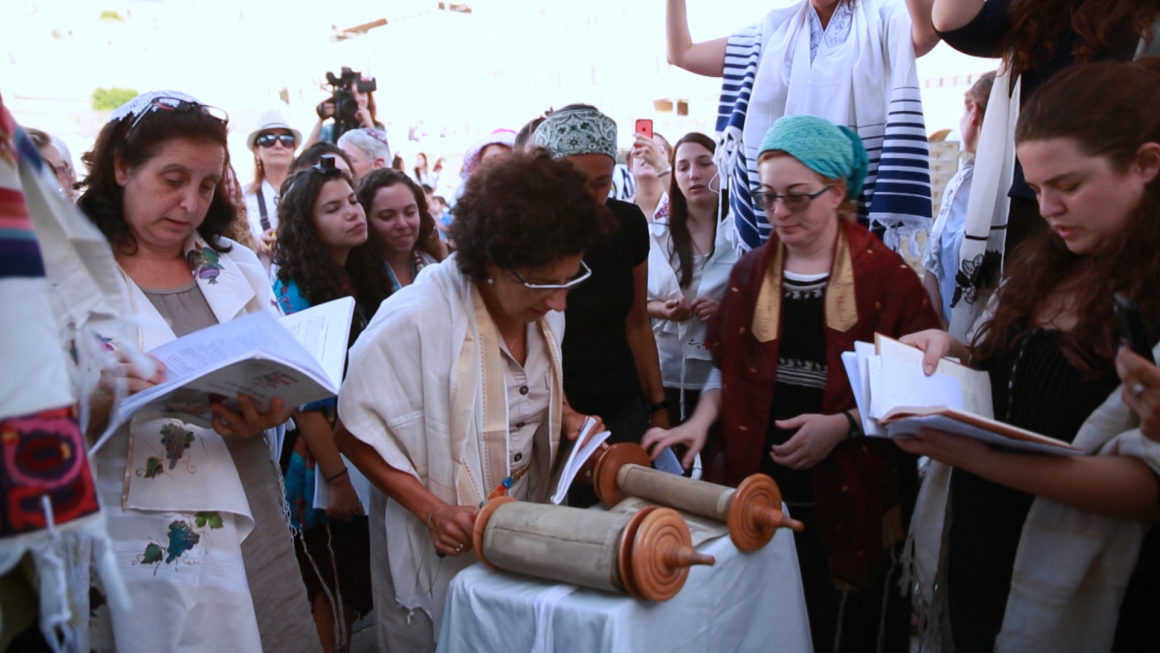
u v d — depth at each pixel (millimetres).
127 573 1729
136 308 1768
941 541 2002
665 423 2803
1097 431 1594
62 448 1020
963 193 3145
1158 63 1607
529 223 1696
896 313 2152
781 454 2143
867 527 2172
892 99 2768
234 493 1820
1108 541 1638
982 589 1829
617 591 1561
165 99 1773
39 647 1196
